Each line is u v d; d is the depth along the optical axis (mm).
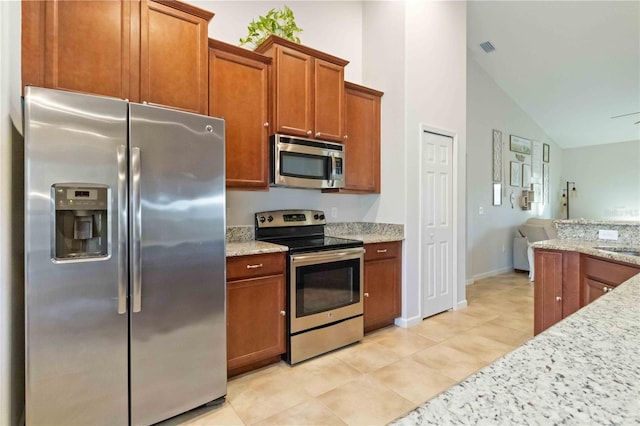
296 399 1986
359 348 2684
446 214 3592
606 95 5672
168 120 1729
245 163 2445
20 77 1611
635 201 7242
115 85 1835
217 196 1911
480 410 466
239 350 2207
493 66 5215
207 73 2182
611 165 7547
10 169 1489
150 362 1688
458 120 3707
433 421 445
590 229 2594
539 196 6930
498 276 5402
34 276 1403
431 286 3426
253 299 2264
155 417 1708
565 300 2330
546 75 5312
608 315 856
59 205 1454
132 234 1606
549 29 4379
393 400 1971
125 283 1598
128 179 1602
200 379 1857
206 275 1868
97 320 1538
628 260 1816
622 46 4430
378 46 3471
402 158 3205
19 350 1606
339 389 2088
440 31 3529
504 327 3137
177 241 1759
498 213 5629
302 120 2730
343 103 3006
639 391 506
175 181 1753
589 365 590
